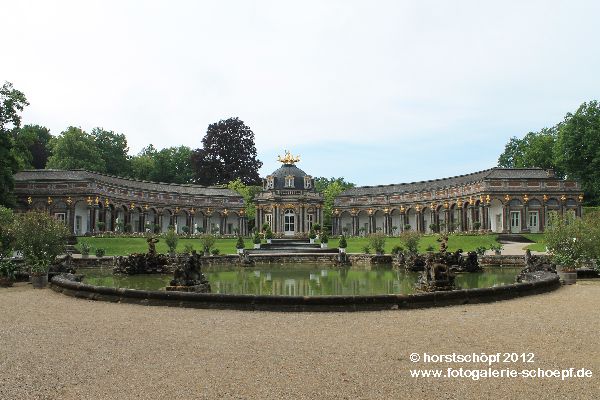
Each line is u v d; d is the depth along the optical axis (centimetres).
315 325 1302
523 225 6731
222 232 8731
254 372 866
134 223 7981
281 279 2911
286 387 789
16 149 5372
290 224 8131
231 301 1595
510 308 1595
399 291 2214
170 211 8138
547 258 2902
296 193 8169
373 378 836
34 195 6594
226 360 942
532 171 7050
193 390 775
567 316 1422
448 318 1404
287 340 1117
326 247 5672
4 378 835
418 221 8281
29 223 2272
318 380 824
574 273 2419
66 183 6638
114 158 10162
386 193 8656
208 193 8681
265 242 6328
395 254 4325
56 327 1267
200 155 10544
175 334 1184
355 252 5194
